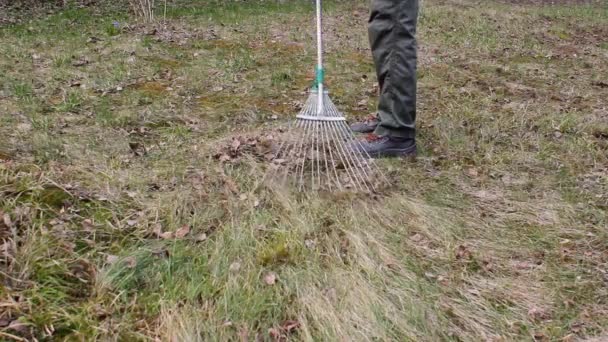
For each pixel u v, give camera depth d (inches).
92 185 114.5
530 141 153.6
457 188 126.3
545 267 100.0
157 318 82.6
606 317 88.4
